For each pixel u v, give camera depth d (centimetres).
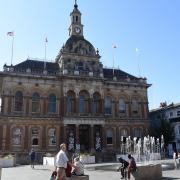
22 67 5631
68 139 5459
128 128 6056
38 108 5416
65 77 5606
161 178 2120
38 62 6031
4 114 5100
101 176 2352
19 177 2336
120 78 6391
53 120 5422
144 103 6353
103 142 5606
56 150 5303
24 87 5378
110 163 4028
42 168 3266
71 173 1505
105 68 6675
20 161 4716
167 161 4222
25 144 5119
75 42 6119
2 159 3728
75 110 5559
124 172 2158
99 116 5666
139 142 5766
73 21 6600
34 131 5266
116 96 6116
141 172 1970
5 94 5206
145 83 6419
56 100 5572
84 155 4125
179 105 6334
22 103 5312
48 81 5591
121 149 5822
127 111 6141
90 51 6188
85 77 5734
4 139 4997
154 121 7262
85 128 5706
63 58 5881
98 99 5878
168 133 6097
